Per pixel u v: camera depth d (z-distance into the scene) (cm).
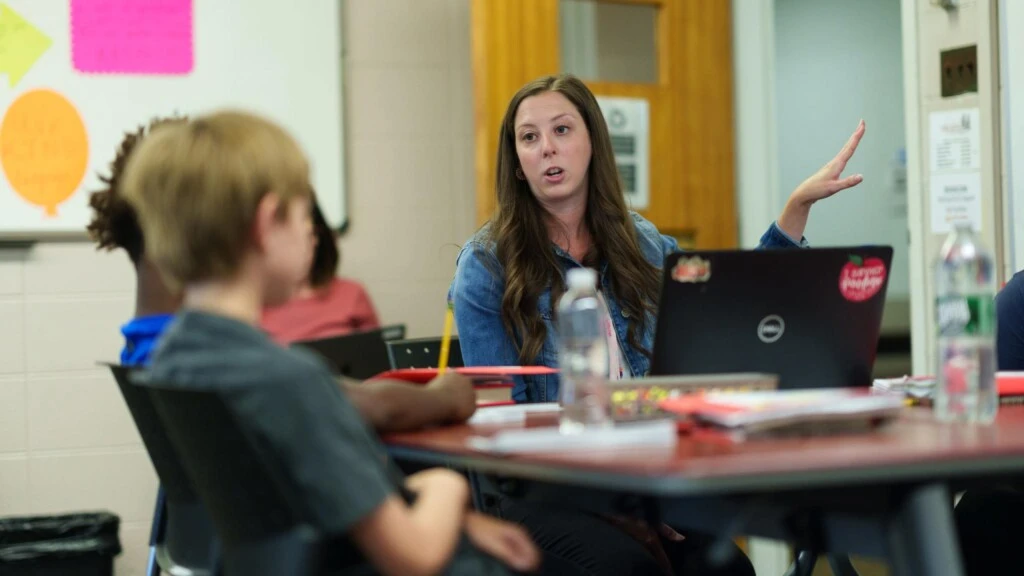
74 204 607
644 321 379
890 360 803
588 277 241
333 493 197
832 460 181
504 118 393
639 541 330
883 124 823
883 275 280
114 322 617
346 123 651
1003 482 232
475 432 254
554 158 377
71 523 555
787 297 271
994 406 247
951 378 244
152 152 222
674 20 690
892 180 819
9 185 599
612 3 677
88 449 614
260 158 219
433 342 411
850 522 207
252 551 211
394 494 207
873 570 600
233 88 626
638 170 678
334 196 641
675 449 203
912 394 280
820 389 282
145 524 620
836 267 274
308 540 198
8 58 599
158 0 617
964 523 343
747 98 700
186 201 216
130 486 618
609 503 257
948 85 554
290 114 634
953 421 242
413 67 663
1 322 605
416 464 319
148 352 308
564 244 388
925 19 561
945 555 192
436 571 210
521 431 229
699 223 694
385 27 659
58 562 540
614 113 672
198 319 211
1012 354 370
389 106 659
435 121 666
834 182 348
